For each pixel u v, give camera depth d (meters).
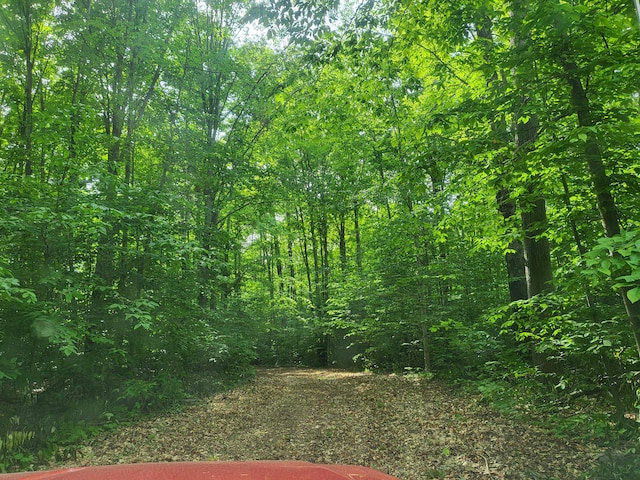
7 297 5.66
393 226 13.10
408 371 15.52
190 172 14.53
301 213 26.58
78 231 7.75
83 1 11.29
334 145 20.09
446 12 7.86
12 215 6.87
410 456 6.07
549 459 5.34
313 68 9.56
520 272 11.68
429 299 14.12
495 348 10.65
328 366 24.30
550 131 5.26
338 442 7.02
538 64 5.18
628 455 4.71
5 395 7.63
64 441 6.66
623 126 4.63
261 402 11.01
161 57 12.87
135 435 7.51
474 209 8.60
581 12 4.52
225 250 14.52
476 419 7.62
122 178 9.02
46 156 9.53
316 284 25.69
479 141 5.68
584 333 5.84
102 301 8.60
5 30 9.60
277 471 1.93
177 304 10.17
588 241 6.23
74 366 8.24
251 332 16.88
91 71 11.12
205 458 6.34
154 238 8.99
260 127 18.56
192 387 12.14
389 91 10.20
